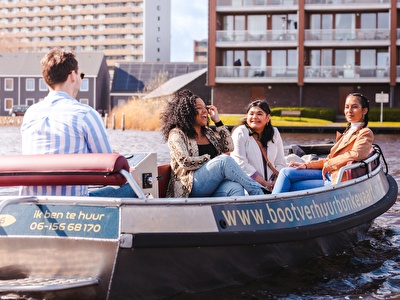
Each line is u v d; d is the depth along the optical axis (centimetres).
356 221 624
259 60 4500
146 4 12369
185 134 561
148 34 12406
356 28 4356
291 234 517
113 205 432
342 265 602
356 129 686
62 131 468
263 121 683
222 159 538
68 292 426
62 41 12862
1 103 7275
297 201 542
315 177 662
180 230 447
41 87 7231
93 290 433
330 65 4409
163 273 453
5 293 424
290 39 4353
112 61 12625
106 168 425
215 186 543
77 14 12725
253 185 543
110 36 12638
